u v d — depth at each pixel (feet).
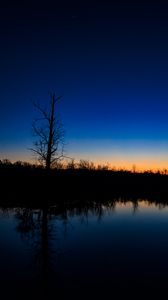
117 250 55.31
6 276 41.68
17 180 157.89
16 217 88.38
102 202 133.08
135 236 66.74
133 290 37.50
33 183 148.05
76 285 38.78
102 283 39.65
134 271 44.42
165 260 49.62
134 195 172.14
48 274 42.37
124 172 254.06
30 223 79.77
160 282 40.19
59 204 119.24
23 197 132.87
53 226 77.46
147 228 76.07
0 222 80.89
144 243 60.49
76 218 90.74
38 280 40.01
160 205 127.44
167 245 58.90
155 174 285.64
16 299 34.71
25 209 103.55
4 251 53.88
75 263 47.70
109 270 44.65
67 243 60.03
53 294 35.99
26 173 161.58
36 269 44.21
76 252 53.83
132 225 80.28
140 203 133.90
